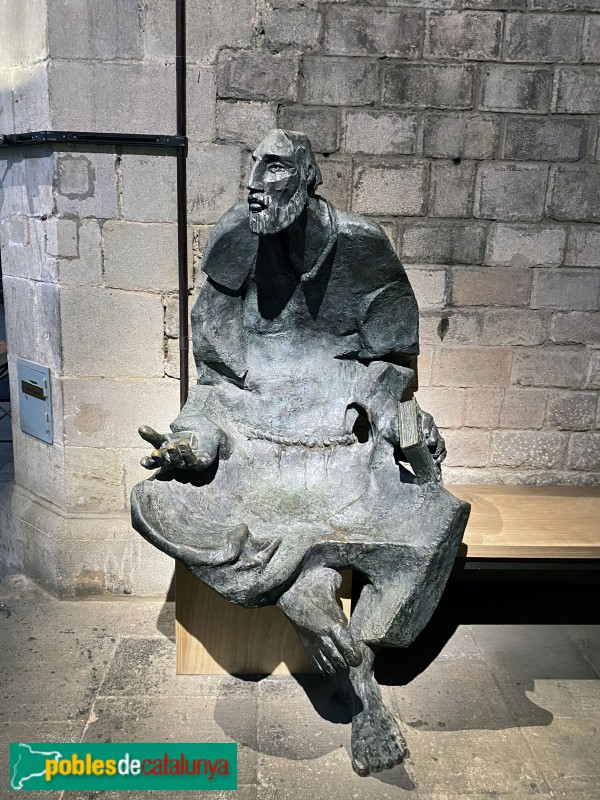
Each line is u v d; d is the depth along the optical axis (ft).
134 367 8.61
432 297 8.74
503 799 6.17
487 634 8.57
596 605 9.27
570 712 7.27
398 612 6.32
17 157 8.44
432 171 8.30
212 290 7.26
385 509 6.79
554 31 7.91
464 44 7.93
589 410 9.21
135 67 7.69
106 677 7.60
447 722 7.08
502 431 9.26
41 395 8.88
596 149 8.30
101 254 8.21
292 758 6.59
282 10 7.77
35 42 7.79
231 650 7.67
